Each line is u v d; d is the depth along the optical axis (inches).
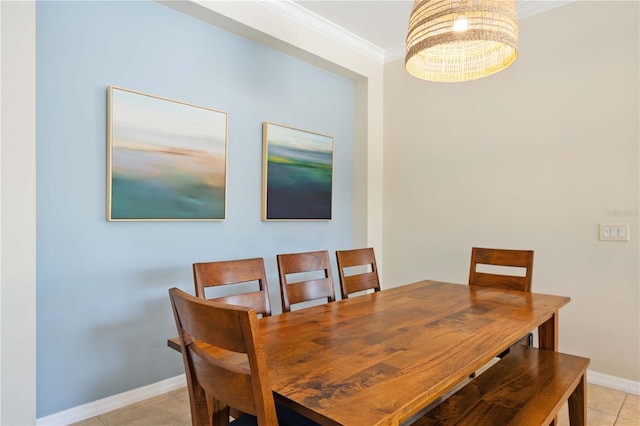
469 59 73.9
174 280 98.6
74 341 82.4
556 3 110.7
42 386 78.2
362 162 151.0
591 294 104.3
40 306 77.8
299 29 122.3
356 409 34.6
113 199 86.7
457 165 134.0
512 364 71.6
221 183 107.0
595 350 103.4
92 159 84.4
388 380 40.8
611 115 101.6
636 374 97.2
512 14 62.2
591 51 105.0
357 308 72.2
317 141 137.4
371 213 151.0
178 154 97.8
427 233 142.2
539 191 114.4
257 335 33.4
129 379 90.7
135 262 91.6
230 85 110.8
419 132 144.7
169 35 97.5
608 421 83.0
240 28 108.5
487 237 126.0
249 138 116.1
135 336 91.7
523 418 52.7
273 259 123.6
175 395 94.9
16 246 69.3
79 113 82.6
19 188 69.7
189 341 43.9
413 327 60.1
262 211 119.6
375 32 134.9
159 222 95.8
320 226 140.6
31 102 71.0
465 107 131.9
